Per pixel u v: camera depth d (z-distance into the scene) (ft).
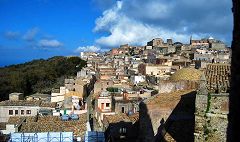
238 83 43.06
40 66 597.11
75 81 362.33
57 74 524.11
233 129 44.98
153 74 407.23
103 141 170.60
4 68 623.36
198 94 82.69
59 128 199.72
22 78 444.14
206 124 81.82
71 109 255.09
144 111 125.90
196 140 82.58
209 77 97.60
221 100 81.00
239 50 42.55
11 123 222.07
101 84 333.83
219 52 558.97
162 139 101.86
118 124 171.53
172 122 107.55
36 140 164.86
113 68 511.81
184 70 151.53
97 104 251.60
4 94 396.57
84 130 198.70
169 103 121.39
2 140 180.65
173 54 599.57
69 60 616.39
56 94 312.91
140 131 131.03
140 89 284.82
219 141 80.43
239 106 43.06
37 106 273.54
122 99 242.17
